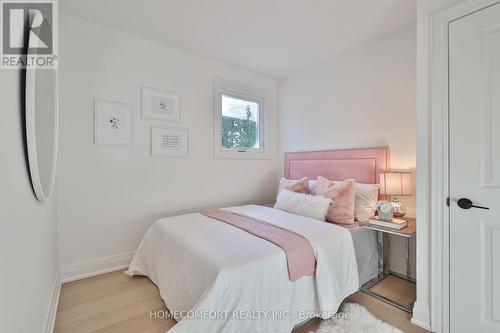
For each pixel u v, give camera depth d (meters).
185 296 1.56
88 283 2.19
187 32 2.50
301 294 1.62
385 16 2.20
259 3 2.04
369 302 1.95
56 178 2.09
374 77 2.64
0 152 0.70
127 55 2.53
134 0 2.00
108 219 2.45
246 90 3.47
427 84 1.65
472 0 1.45
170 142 2.82
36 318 1.17
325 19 2.26
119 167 2.51
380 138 2.58
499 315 1.38
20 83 0.93
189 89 2.96
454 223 1.54
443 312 1.58
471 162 1.47
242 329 1.34
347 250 1.94
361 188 2.49
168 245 1.88
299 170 3.44
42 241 1.36
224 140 3.38
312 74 3.33
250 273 1.41
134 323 1.66
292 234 1.86
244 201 3.50
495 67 1.39
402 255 2.40
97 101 2.37
